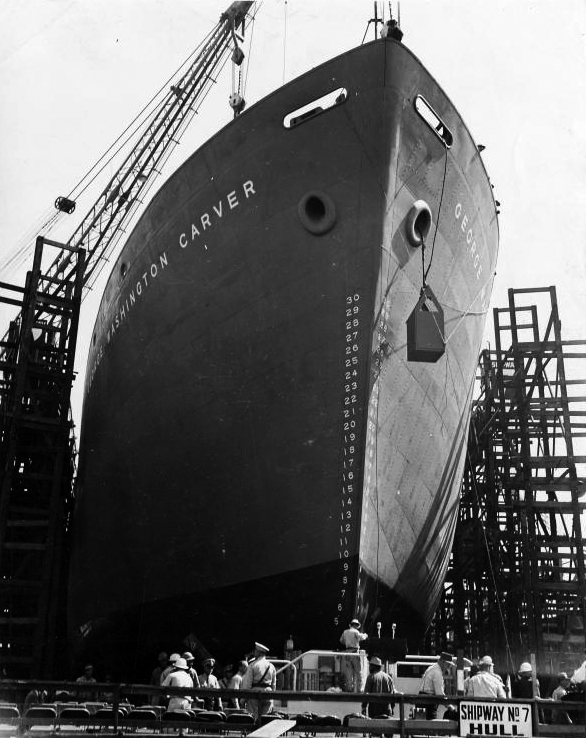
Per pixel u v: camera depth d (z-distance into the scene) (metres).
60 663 24.25
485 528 25.89
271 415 14.74
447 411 16.30
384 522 14.55
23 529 23.95
